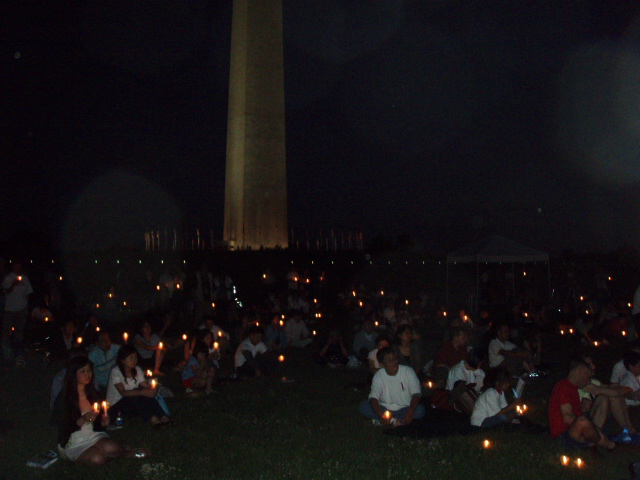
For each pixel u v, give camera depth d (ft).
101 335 39.75
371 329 50.85
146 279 94.22
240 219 113.19
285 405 36.45
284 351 56.49
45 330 72.43
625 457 26.08
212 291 88.38
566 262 105.19
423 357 56.29
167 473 24.62
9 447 28.25
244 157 112.57
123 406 31.63
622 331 63.77
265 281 97.96
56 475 24.50
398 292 109.70
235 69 116.06
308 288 101.40
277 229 114.11
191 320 82.43
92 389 26.63
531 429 30.19
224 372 47.96
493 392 30.66
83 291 97.66
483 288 88.79
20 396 38.86
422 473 24.40
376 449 27.53
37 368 48.14
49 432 30.63
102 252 98.94
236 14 115.85
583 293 84.79
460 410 33.40
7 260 96.68
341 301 96.12
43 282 96.63
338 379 45.01
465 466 25.12
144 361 46.21
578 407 27.78
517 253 81.92
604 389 28.09
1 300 51.70
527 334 48.44
